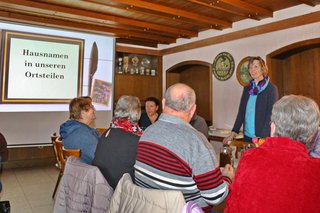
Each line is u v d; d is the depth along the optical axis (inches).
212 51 201.9
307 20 142.7
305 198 31.4
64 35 188.7
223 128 194.9
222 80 194.5
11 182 148.9
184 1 145.1
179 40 228.7
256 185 34.6
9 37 170.6
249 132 96.8
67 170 58.5
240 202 35.7
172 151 46.6
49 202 120.2
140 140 52.1
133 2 140.1
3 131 168.6
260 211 33.4
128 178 48.3
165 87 247.9
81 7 154.4
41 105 180.5
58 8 150.9
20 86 173.9
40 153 187.6
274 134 40.3
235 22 182.1
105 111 203.6
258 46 169.8
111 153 59.2
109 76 206.4
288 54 164.6
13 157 178.9
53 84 184.7
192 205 38.8
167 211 38.5
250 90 97.0
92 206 51.7
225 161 74.9
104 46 204.4
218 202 47.3
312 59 158.7
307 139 38.3
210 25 183.6
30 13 158.4
